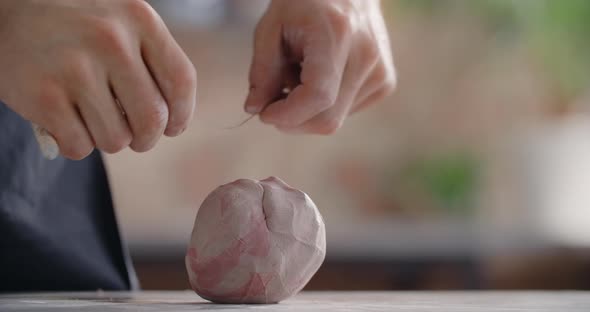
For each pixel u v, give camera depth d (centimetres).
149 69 84
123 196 301
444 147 331
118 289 137
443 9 333
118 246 138
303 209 94
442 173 328
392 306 88
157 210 304
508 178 298
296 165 318
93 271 134
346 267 218
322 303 93
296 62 108
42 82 81
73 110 83
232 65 311
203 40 308
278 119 102
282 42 105
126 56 81
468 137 332
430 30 333
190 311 76
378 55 106
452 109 332
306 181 318
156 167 305
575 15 343
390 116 328
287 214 92
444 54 333
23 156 127
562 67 335
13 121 126
